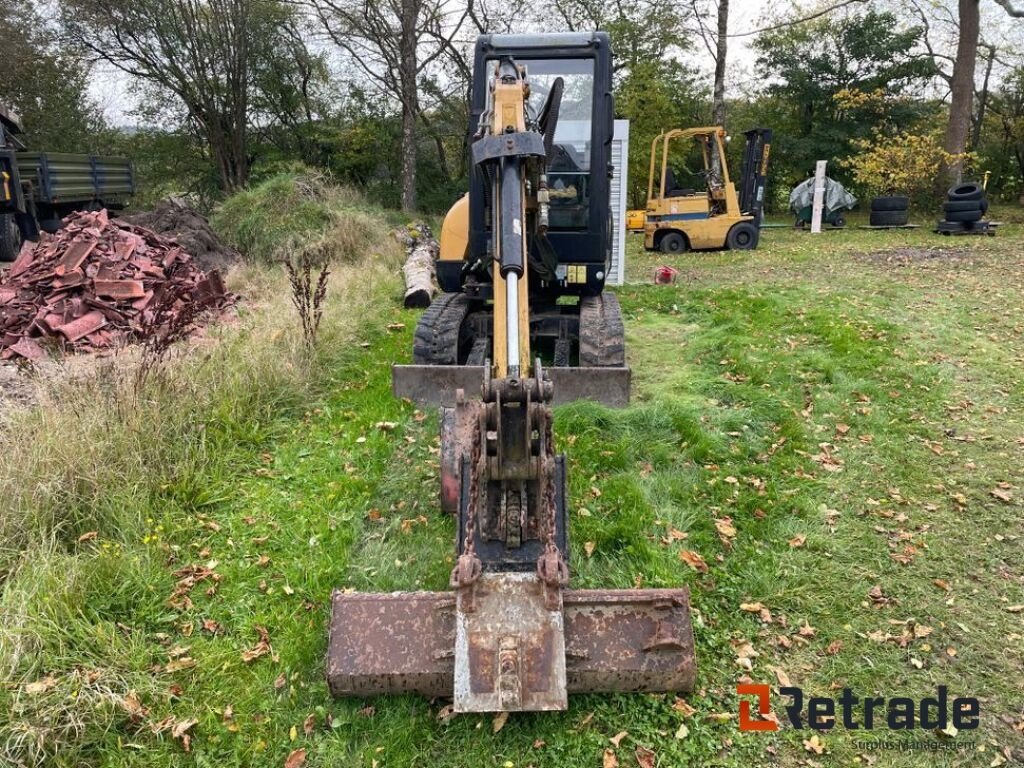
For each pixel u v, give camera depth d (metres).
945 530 4.26
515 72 4.41
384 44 20.00
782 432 5.43
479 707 2.58
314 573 3.79
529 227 5.00
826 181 20.84
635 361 7.10
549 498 2.98
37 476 4.02
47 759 2.74
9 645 3.02
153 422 4.81
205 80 19.41
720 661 3.29
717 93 22.11
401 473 4.88
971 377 6.53
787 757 2.85
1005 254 13.16
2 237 11.62
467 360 6.41
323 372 6.49
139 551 3.89
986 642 3.41
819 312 8.59
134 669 3.16
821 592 3.73
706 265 13.66
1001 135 28.31
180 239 11.51
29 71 20.75
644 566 3.87
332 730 2.92
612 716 2.96
